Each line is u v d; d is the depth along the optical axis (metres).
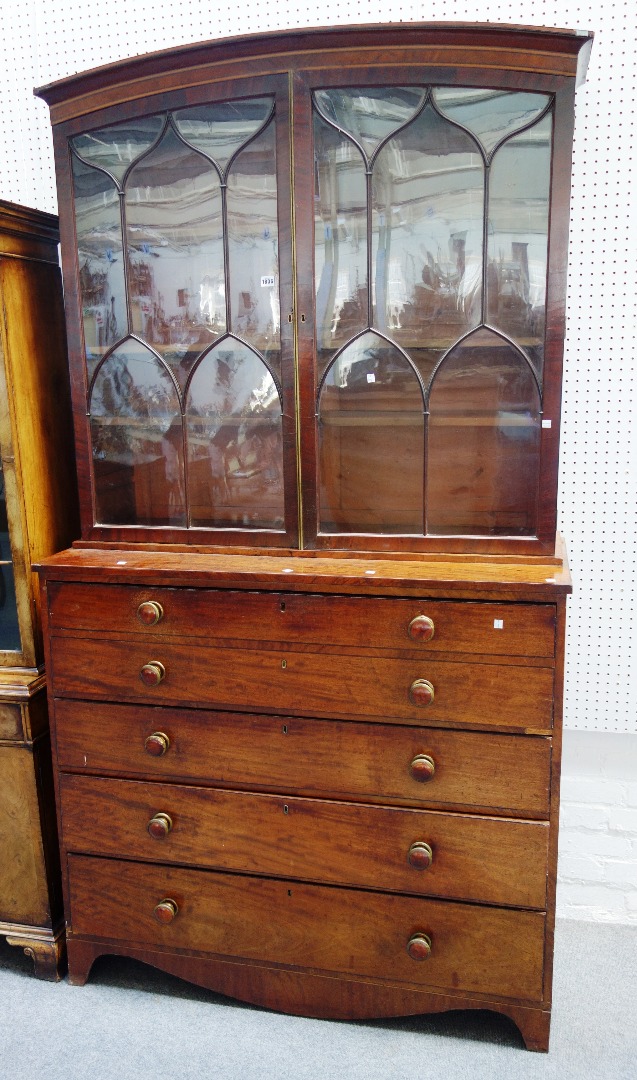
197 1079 1.53
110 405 1.68
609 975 1.80
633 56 1.69
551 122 1.41
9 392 1.68
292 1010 1.70
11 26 1.97
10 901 1.83
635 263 1.77
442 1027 1.68
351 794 1.58
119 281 1.63
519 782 1.50
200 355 1.61
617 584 1.90
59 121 1.60
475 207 1.46
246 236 1.54
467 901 1.56
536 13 1.73
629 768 1.97
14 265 1.69
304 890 1.63
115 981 1.82
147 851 1.71
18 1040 1.63
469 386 1.52
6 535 1.74
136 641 1.62
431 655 1.49
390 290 1.51
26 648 1.76
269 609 1.54
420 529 1.59
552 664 1.45
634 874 2.00
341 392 1.56
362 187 1.48
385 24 1.38
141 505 1.71
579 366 1.83
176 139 1.54
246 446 1.62
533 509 1.54
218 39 1.44
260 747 1.60
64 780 1.72
